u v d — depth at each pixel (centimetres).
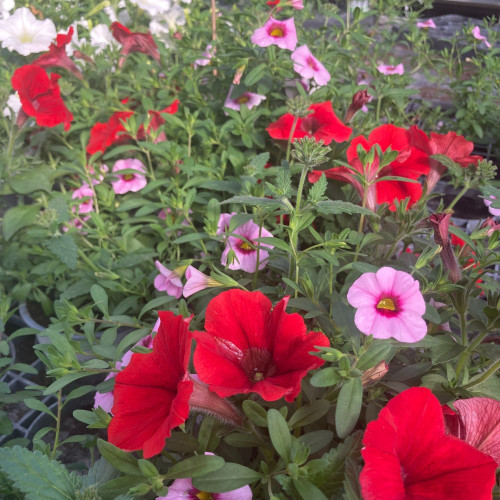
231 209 42
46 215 45
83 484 24
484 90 76
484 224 33
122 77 63
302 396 27
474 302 30
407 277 23
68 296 44
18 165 53
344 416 21
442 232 26
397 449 20
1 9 66
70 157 56
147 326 35
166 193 49
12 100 53
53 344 31
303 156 26
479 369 30
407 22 86
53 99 51
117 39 62
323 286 31
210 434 25
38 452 23
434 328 29
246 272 38
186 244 47
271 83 55
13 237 54
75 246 45
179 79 63
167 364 24
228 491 22
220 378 23
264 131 54
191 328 31
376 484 18
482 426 23
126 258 45
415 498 19
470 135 74
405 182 39
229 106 54
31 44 56
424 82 90
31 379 47
